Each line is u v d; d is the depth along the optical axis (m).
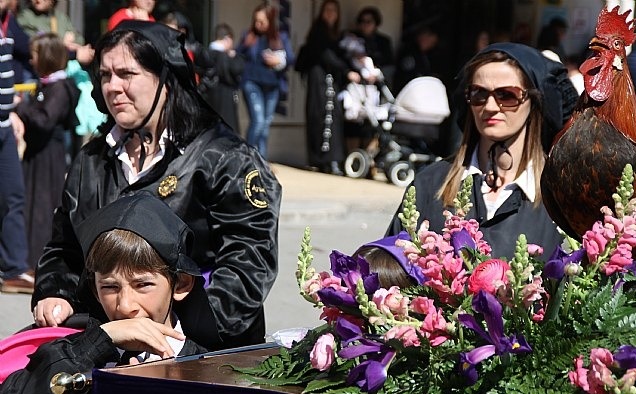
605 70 3.36
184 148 4.36
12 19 10.81
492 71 4.40
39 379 3.43
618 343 2.41
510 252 4.26
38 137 10.03
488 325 2.42
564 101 4.54
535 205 4.34
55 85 10.06
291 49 17.70
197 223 4.33
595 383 2.29
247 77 17.11
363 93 17.30
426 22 20.09
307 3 19.41
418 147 17.12
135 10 11.55
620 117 3.30
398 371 2.56
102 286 3.65
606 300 2.47
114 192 4.38
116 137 4.46
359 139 17.88
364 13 18.16
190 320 3.90
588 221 3.29
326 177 17.58
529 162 4.41
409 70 18.27
